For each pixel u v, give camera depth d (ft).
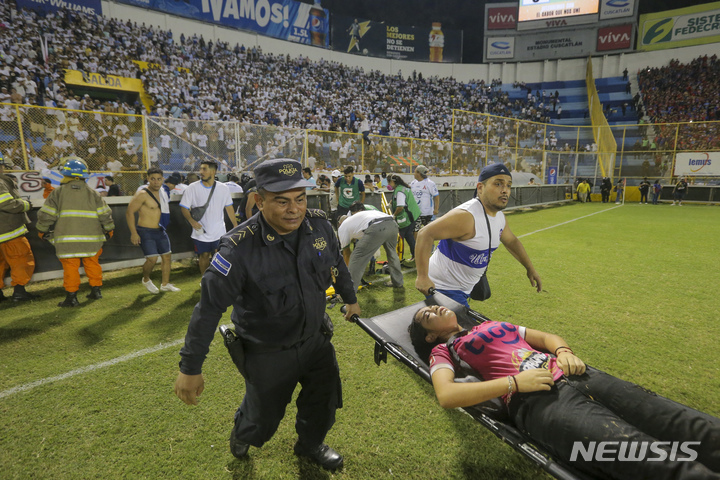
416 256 9.23
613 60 101.04
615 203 67.00
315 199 30.17
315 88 85.56
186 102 65.98
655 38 95.91
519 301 16.17
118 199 20.93
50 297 16.80
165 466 7.29
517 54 106.83
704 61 90.27
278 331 5.78
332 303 15.49
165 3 71.15
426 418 8.67
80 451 7.64
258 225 5.51
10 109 28.35
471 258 9.68
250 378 5.94
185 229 23.20
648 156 70.38
